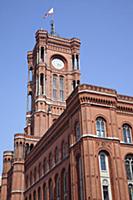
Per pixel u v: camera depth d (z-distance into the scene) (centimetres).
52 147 5728
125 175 4288
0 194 9019
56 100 8744
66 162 4956
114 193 4019
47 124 8219
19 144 7625
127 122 4778
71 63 9500
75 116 4634
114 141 4366
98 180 4003
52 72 9144
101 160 4212
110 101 4628
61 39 9688
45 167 5981
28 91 9500
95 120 4425
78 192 4209
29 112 9169
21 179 7275
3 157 8838
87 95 4497
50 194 5538
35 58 9550
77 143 4388
